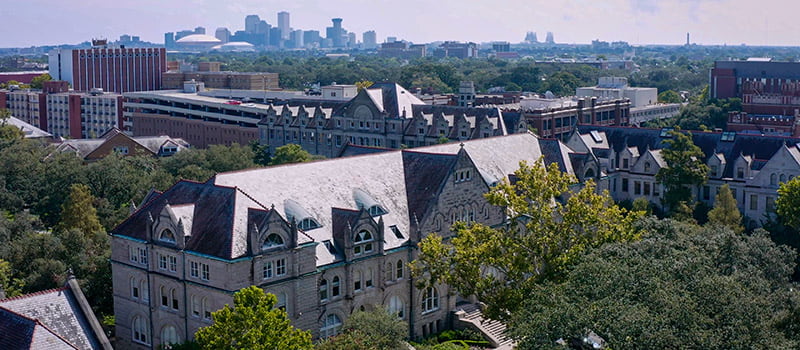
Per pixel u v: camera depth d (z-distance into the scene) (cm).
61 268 11938
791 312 8544
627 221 11038
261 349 7988
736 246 10800
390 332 9631
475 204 12712
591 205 11000
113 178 17112
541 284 10288
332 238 11194
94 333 8344
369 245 11338
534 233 10738
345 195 11788
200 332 8162
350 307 11175
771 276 10938
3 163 18250
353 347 9044
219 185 10819
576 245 10562
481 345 11756
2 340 7550
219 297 10112
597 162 15738
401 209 12169
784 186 14488
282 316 8306
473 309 12562
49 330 7525
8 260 12281
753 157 17162
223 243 10138
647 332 7912
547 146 15538
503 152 14538
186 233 10494
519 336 8838
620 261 9406
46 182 17762
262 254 10144
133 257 11131
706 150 17688
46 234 12988
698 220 16625
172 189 11300
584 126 19438
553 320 8444
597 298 8838
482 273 12056
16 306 8119
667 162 17038
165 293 10775
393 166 12706
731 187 17075
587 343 8950
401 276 11844
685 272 9162
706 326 8144
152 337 10969
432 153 12662
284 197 11194
